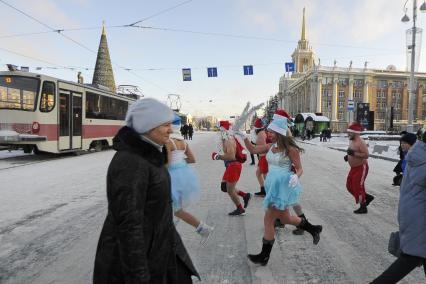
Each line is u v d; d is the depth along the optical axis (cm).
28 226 588
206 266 430
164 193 209
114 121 2234
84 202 762
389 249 329
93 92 1934
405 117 10350
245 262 444
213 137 4872
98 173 1180
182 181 436
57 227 584
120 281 198
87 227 585
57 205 734
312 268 429
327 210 717
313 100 9981
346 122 10050
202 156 1873
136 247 189
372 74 10106
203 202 773
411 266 305
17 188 909
